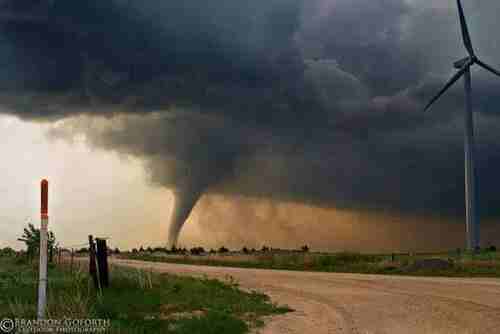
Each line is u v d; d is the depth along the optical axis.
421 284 29.97
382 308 20.39
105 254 20.80
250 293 24.69
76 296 17.61
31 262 34.28
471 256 48.19
